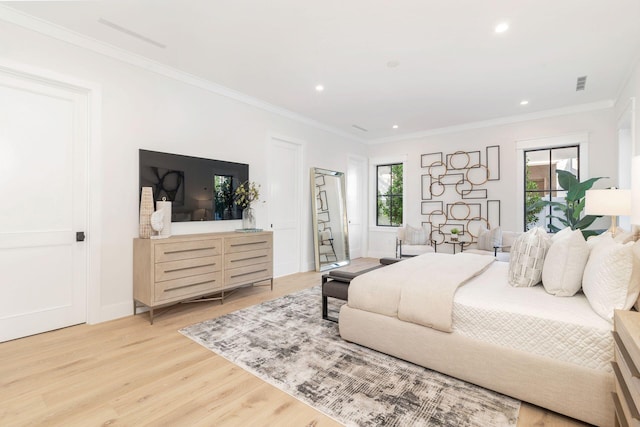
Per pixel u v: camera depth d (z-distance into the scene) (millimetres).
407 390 1816
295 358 2205
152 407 1663
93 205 2842
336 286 2781
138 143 3150
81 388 1831
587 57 3090
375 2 2291
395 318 2197
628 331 1115
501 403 1697
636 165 1340
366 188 6934
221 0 2275
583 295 1910
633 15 2410
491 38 2766
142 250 2949
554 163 4859
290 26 2607
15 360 2164
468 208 5539
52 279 2699
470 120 5301
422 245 5344
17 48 2434
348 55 3096
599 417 1453
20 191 2535
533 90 3941
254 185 4371
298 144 5184
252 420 1562
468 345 1852
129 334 2617
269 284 4395
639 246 1690
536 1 2264
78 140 2832
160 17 2486
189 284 3119
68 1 2275
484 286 2180
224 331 2688
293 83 3795
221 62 3254
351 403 1696
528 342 1671
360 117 5168
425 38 2779
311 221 5441
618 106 4000
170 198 3365
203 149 3744
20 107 2529
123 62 3037
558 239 2051
